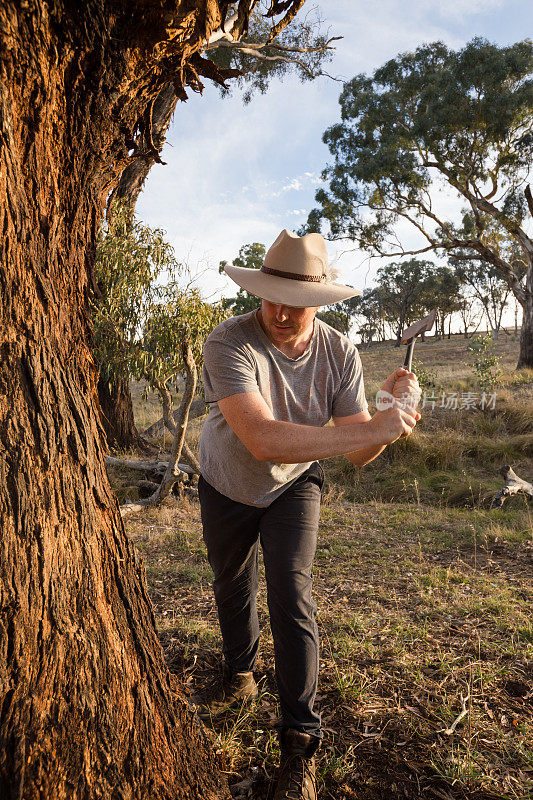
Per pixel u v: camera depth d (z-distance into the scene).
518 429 10.45
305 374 1.96
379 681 2.49
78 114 1.26
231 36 1.47
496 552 5.11
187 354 6.40
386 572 4.43
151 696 1.41
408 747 2.04
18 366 1.20
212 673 2.59
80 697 1.20
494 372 16.38
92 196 1.39
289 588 1.81
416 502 7.66
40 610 1.17
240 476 1.93
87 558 1.29
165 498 7.10
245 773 1.92
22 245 1.19
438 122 20.28
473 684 2.48
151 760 1.34
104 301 6.54
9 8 1.06
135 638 1.40
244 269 1.95
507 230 22.12
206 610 3.54
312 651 1.79
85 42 1.18
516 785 1.88
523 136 20.14
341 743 2.07
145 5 1.18
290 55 12.75
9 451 1.17
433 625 3.25
